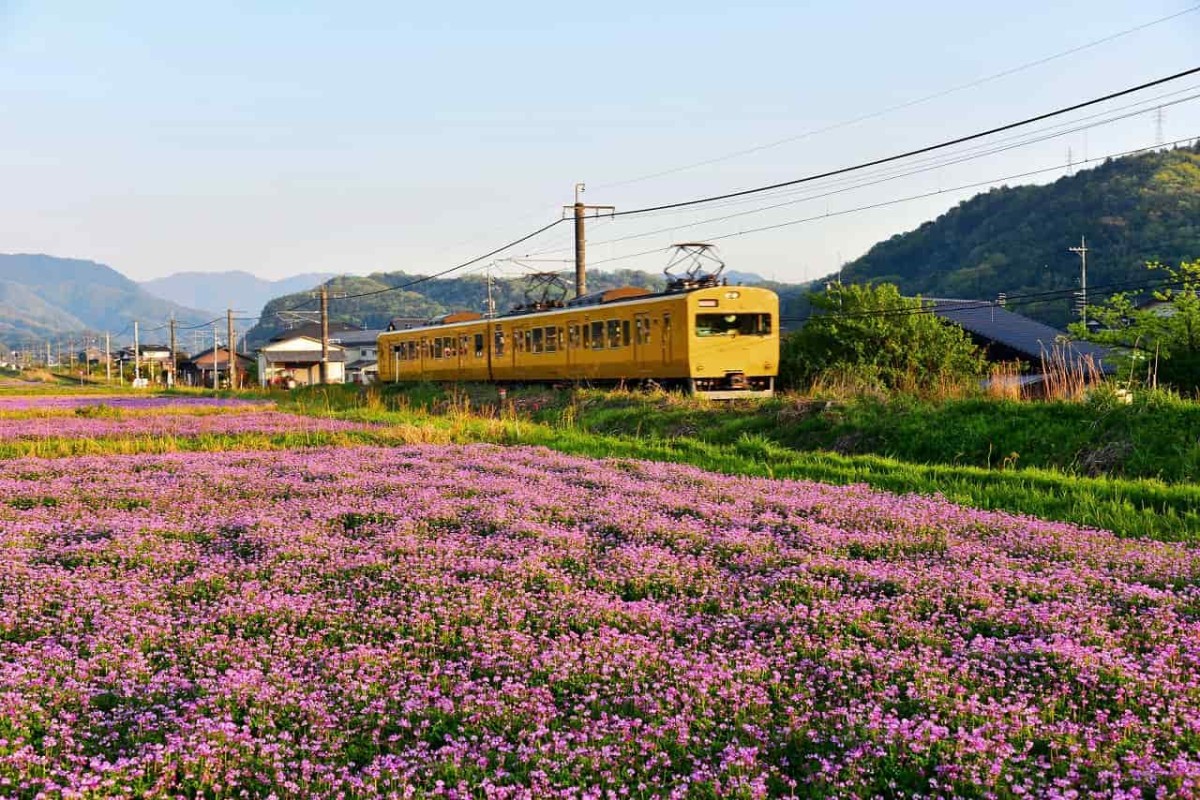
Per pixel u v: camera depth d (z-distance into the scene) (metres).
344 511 11.98
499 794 4.61
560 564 9.28
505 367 38.94
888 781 4.84
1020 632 7.00
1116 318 22.94
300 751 5.21
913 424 18.78
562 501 12.55
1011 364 31.98
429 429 23.89
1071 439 16.25
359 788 4.78
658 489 13.70
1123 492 12.74
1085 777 4.82
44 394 59.31
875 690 5.86
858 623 7.18
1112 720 5.50
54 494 13.59
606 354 31.89
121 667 6.38
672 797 4.55
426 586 8.35
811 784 4.87
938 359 30.05
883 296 31.83
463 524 11.25
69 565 9.47
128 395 57.78
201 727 5.30
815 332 32.03
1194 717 5.33
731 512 11.61
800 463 17.00
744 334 28.25
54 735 5.37
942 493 13.27
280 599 7.86
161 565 9.28
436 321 48.88
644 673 6.19
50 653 6.56
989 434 17.47
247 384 95.44
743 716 5.54
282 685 6.03
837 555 9.49
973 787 4.68
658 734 5.28
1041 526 10.62
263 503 12.88
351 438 23.42
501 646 6.80
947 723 5.42
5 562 8.95
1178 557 9.01
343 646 6.90
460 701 5.84
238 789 4.92
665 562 9.07
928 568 8.89
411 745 5.38
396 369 51.50
